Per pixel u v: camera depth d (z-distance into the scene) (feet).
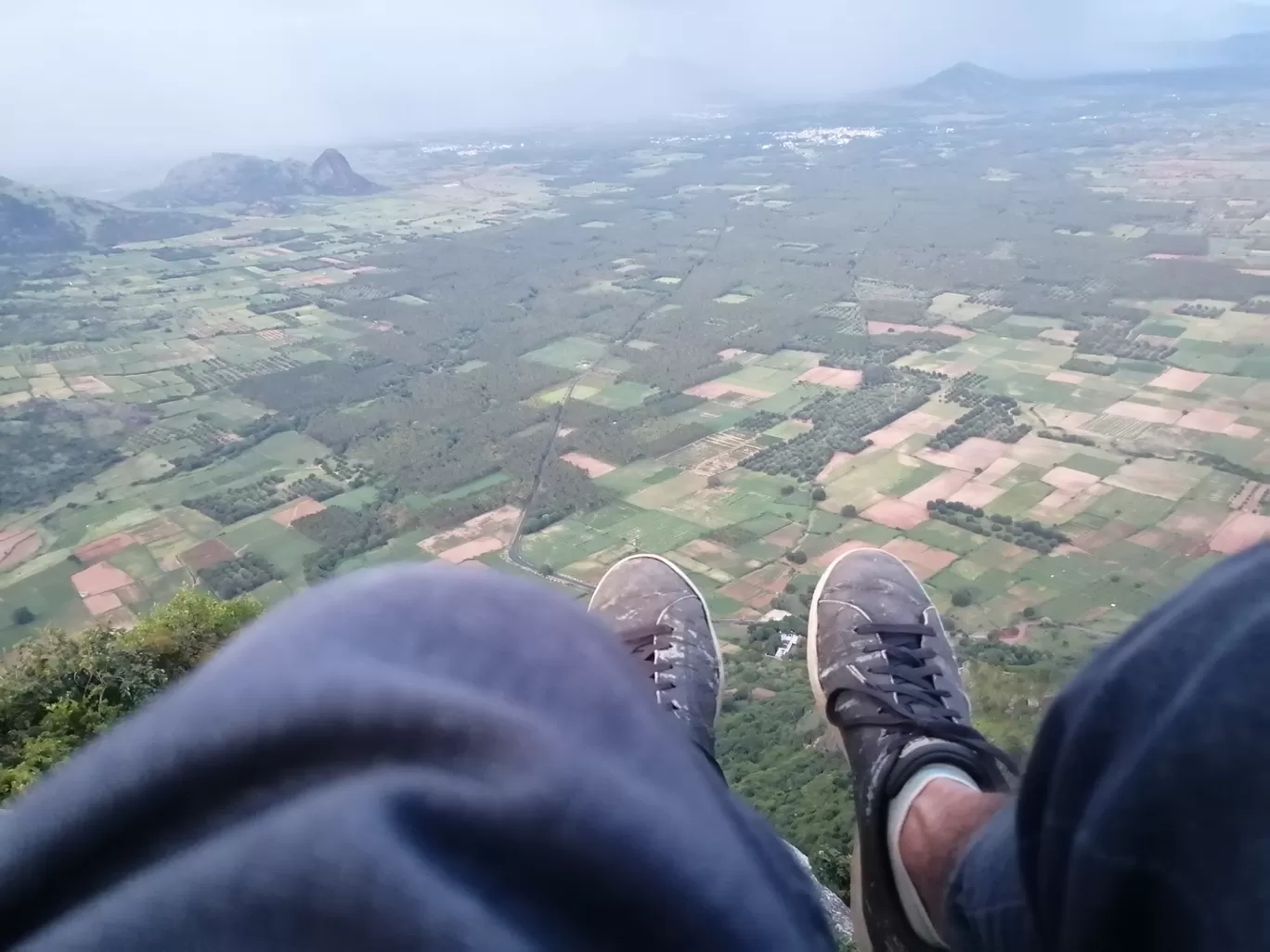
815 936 2.15
